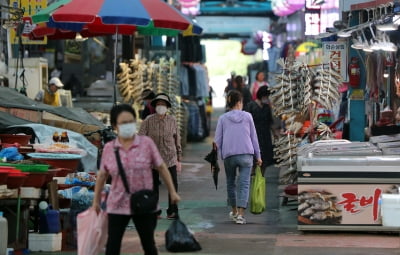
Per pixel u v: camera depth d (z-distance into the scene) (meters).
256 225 26.45
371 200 23.98
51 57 50.50
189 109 59.69
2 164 22.20
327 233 24.47
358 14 33.03
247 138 26.67
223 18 77.88
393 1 26.98
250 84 91.62
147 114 32.69
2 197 21.05
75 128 31.38
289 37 63.22
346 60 33.59
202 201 32.12
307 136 29.50
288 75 29.78
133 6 29.89
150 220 17.22
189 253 21.55
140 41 53.72
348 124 34.16
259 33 76.69
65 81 50.09
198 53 62.41
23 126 28.48
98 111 41.47
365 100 33.50
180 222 21.86
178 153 27.92
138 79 42.16
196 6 61.97
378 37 27.77
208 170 42.69
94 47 50.47
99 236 17.89
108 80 48.06
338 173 24.05
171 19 30.30
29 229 23.19
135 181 17.08
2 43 37.88
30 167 21.86
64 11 29.56
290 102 29.66
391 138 26.27
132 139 17.28
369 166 23.95
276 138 35.41
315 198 24.14
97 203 17.84
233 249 22.12
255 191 26.98
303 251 21.77
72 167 25.05
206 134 63.53
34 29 34.75
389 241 23.14
